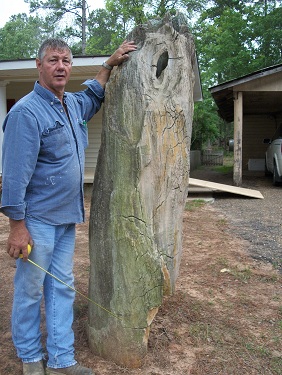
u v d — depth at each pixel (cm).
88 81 271
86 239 591
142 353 266
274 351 289
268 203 895
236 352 287
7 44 4319
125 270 256
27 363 254
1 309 357
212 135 2812
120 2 2758
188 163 305
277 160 1157
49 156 233
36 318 253
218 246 547
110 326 266
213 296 379
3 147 224
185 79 285
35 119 223
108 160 263
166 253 293
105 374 257
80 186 251
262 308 356
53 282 255
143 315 260
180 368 267
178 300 365
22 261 240
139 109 253
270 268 459
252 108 1587
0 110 1026
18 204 222
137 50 260
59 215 242
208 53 2658
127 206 254
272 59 2591
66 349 256
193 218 733
